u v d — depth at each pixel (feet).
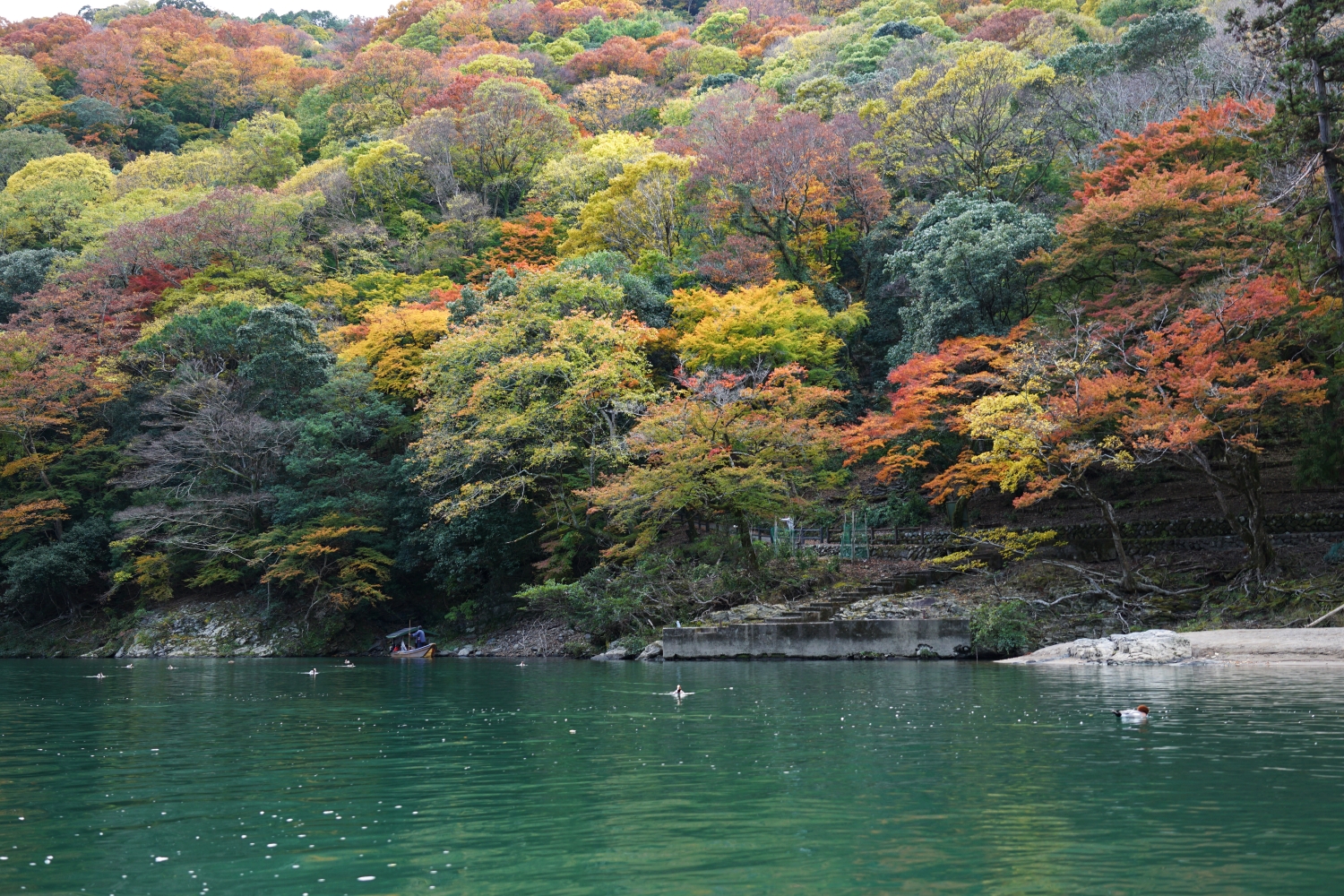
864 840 25.77
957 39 244.83
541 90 282.77
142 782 35.86
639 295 148.25
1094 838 25.52
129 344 173.06
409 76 300.61
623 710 56.59
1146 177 104.32
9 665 119.75
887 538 125.59
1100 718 48.21
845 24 301.84
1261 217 92.43
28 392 164.14
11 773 37.99
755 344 126.21
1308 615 85.97
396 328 159.63
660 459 111.24
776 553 113.50
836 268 173.17
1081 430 95.55
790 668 87.04
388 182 234.17
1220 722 45.70
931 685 66.23
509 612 134.21
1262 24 85.46
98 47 334.24
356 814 29.96
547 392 124.67
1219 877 21.88
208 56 352.49
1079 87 160.25
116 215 228.84
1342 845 24.58
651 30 374.22
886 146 173.06
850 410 146.51
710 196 174.60
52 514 158.71
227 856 25.38
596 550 126.62
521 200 236.63
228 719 56.13
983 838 25.73
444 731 48.85
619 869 23.38
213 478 152.87
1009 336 115.03
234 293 185.37
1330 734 42.14
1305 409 96.22
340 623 142.92
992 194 151.33
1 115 315.78
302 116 313.32
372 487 145.59
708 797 31.65
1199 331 92.63
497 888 22.07
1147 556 105.09
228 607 152.05
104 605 159.22
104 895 22.00
